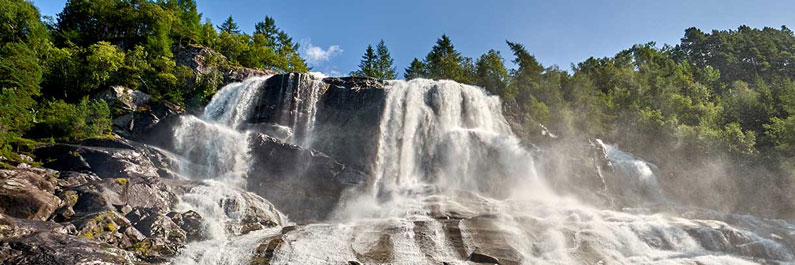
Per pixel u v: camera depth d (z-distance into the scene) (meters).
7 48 32.22
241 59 58.97
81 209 16.41
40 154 23.55
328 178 26.89
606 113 47.59
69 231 13.97
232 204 20.36
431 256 16.30
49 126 28.25
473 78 58.75
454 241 17.69
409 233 18.39
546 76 53.31
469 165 32.66
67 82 37.00
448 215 21.62
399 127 33.88
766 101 47.91
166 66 40.56
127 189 18.33
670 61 73.44
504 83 52.94
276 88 36.41
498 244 17.45
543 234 18.88
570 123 41.28
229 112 36.69
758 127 45.03
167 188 19.77
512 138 34.06
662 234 19.44
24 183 16.02
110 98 34.44
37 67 32.16
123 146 25.59
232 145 28.50
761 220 25.47
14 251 11.64
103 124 30.27
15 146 23.59
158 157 25.81
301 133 33.72
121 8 52.94
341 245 16.95
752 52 91.94
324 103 35.56
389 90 35.66
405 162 32.72
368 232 18.62
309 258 15.55
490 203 24.16
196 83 41.31
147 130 30.98
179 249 15.46
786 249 18.52
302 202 25.17
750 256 18.23
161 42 45.66
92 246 13.05
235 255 15.48
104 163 22.73
